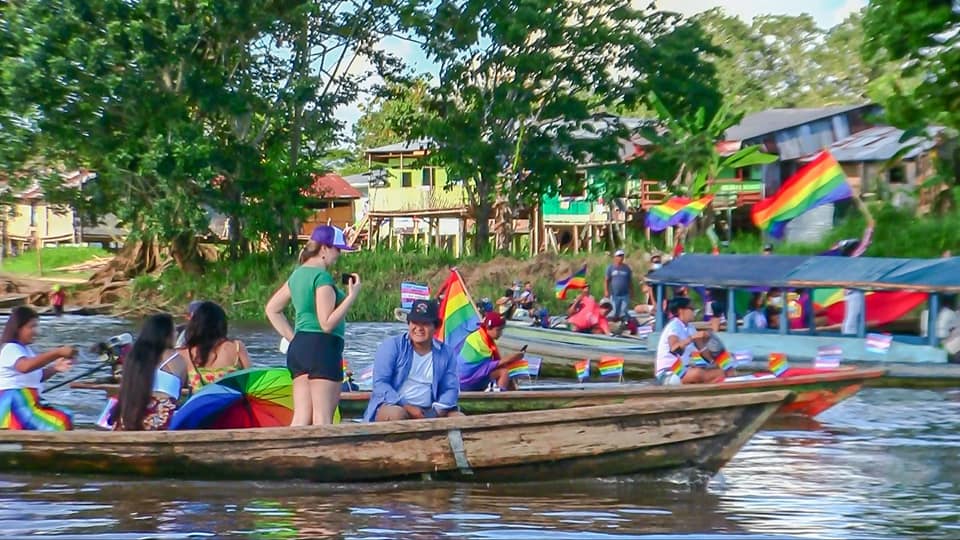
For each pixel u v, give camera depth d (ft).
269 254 155.84
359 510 32.81
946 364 65.72
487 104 164.66
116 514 32.35
